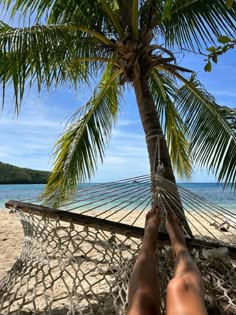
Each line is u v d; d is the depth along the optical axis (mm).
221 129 4594
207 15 4230
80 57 4492
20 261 2645
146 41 4125
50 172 5379
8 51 3508
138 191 2949
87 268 3730
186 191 2992
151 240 2312
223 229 2900
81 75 4887
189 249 2436
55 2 4152
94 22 4359
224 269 2451
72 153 5293
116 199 2805
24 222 2658
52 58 3736
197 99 4918
